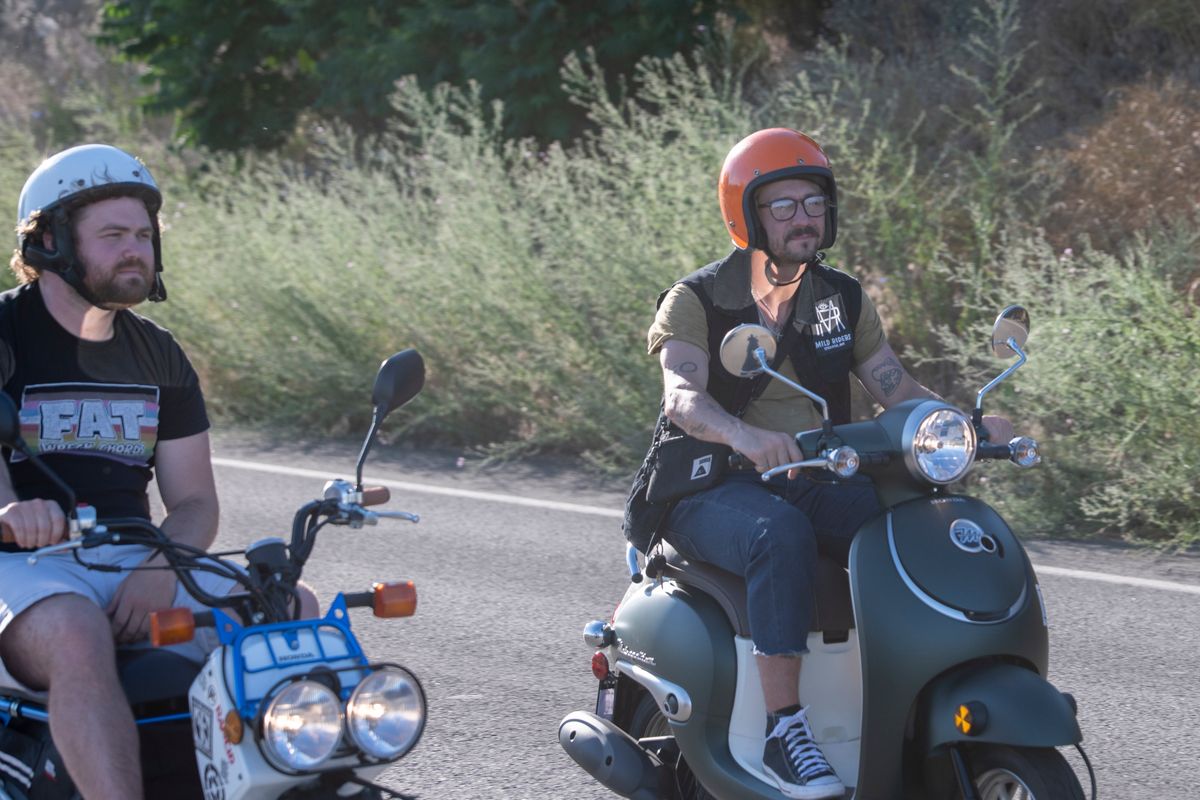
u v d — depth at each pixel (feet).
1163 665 76.28
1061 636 81.00
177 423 53.31
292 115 224.12
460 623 85.30
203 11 217.77
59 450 50.83
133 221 49.44
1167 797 60.70
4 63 310.45
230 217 175.32
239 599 44.14
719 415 51.44
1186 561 94.99
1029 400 113.70
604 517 109.60
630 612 56.29
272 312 153.58
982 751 46.34
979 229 128.67
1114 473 106.52
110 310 50.49
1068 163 147.13
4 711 47.70
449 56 193.88
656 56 180.86
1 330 50.44
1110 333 111.55
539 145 185.78
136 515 51.65
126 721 43.47
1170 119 143.84
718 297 55.52
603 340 133.18
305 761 39.14
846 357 56.49
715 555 52.80
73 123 279.08
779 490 54.65
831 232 55.98
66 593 46.37
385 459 132.77
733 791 51.26
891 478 49.26
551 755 66.18
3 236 184.85
